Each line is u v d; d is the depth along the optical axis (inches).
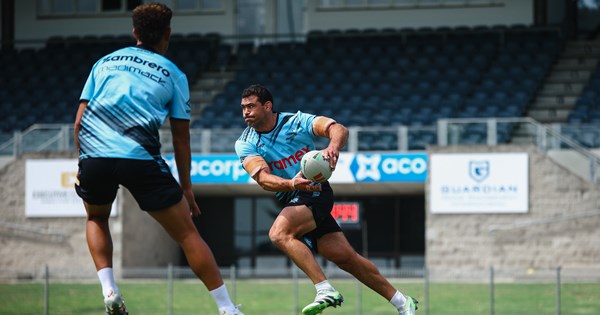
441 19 4571.9
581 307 2856.8
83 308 2957.7
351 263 1002.1
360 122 3843.5
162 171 805.9
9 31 4800.7
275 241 960.9
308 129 978.1
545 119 3966.5
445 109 3964.1
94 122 798.5
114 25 4763.8
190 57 4480.8
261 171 953.5
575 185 3339.1
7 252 3595.0
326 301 934.4
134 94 797.9
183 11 4746.6
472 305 2878.9
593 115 3843.5
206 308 2906.0
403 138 3425.2
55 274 3535.9
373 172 3408.0
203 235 3996.1
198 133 3501.5
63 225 3577.8
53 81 4429.1
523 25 4461.1
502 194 3366.1
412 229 3875.5
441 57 4367.6
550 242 3346.5
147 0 4768.7
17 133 3614.7
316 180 913.5
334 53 4475.9
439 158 3383.4
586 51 4367.6
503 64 4276.6
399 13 4611.2
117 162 791.7
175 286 3225.9
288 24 4734.3
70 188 3577.8
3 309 2928.2
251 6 4749.0
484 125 3400.6
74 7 4785.9
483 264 3368.6
